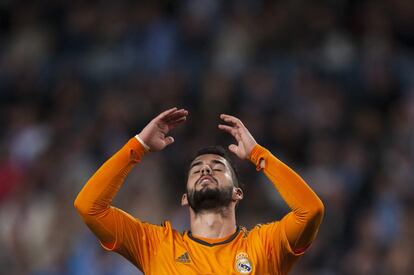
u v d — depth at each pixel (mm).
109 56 60125
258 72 54781
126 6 62375
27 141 55688
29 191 51781
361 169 49781
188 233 26406
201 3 60000
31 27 64062
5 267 49219
